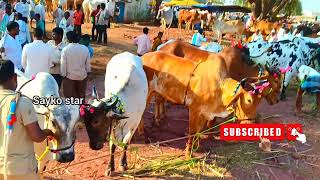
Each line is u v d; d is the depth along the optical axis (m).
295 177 6.92
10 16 13.67
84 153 7.07
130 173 6.43
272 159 7.44
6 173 3.96
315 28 21.73
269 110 10.49
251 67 9.80
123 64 6.46
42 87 4.87
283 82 10.45
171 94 7.39
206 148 7.70
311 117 10.02
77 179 6.15
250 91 6.77
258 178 6.74
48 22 24.50
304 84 10.02
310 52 12.00
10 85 3.99
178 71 7.31
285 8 29.92
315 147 8.14
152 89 7.63
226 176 6.68
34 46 7.02
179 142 7.91
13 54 7.77
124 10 31.70
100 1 25.62
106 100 5.59
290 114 10.18
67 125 4.47
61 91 8.85
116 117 5.44
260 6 28.53
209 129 7.38
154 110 9.14
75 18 17.53
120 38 21.53
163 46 9.20
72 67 7.55
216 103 7.00
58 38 7.83
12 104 3.81
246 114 6.98
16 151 3.95
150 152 7.38
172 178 6.45
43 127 4.71
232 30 24.11
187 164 6.89
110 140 6.02
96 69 13.55
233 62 9.55
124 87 6.07
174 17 32.38
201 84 7.03
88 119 5.29
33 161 4.10
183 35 26.23
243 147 7.82
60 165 6.57
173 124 8.89
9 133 3.87
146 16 33.16
